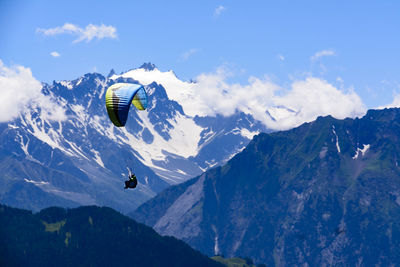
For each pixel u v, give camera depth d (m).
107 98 184.12
